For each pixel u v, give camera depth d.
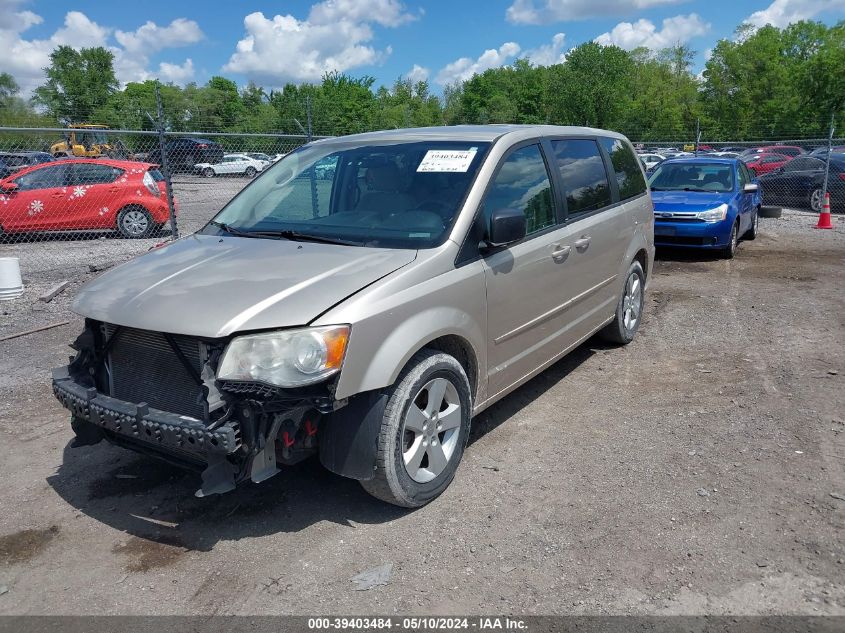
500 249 3.94
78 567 3.13
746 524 3.26
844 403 4.66
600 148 5.56
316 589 2.92
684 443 4.15
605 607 2.74
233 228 4.24
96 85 65.94
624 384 5.22
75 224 12.89
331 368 2.96
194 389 3.11
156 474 4.00
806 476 3.69
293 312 3.00
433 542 3.23
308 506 3.58
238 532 3.37
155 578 3.03
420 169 4.11
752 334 6.40
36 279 9.56
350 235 3.80
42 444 4.43
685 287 8.59
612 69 60.69
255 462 3.00
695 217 10.16
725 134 62.00
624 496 3.56
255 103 54.47
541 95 76.38
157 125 10.23
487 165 4.01
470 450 4.17
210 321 2.97
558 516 3.40
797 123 55.47
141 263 3.79
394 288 3.25
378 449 3.23
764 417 4.48
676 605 2.73
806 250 11.26
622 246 5.62
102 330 3.45
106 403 3.25
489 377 3.98
